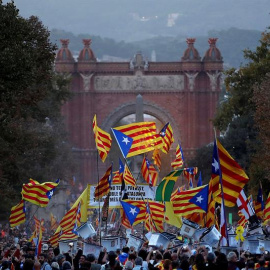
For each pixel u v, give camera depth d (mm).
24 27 123938
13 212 120500
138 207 113688
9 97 119500
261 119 152750
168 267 74562
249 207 105312
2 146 131625
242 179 85375
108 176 109312
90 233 105688
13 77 118188
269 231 114625
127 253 93250
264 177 162000
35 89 138750
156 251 85688
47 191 117125
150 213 112375
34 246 102938
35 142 159750
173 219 110188
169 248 93188
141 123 115750
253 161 170125
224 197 86000
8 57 116562
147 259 84062
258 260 84750
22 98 132750
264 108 151875
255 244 99375
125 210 113250
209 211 101438
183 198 99750
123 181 118312
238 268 76125
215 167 85188
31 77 121562
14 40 121438
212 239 91625
